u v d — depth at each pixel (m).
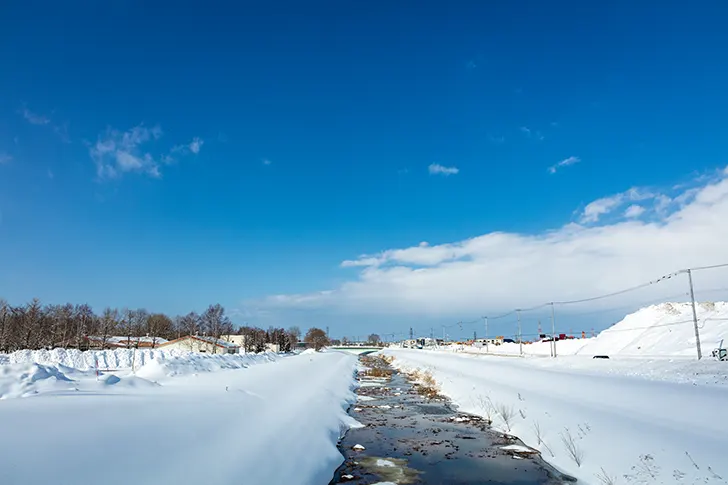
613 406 20.12
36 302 61.66
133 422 13.52
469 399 34.03
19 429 10.88
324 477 16.25
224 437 15.02
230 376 30.09
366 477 16.94
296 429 19.06
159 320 128.12
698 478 12.89
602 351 64.06
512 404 27.23
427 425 26.81
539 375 30.81
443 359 62.28
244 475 12.90
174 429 14.03
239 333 135.00
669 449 14.77
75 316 83.38
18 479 8.65
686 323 53.34
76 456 10.33
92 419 12.90
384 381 56.16
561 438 19.84
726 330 45.28
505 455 19.97
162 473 11.20
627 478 14.75
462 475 17.23
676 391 19.30
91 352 40.97
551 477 16.94
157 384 22.45
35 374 18.05
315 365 53.50
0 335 55.56
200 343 86.31
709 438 14.30
